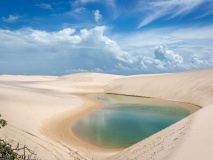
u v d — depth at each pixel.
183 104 42.03
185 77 56.88
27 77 117.31
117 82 69.56
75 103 36.53
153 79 62.84
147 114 32.22
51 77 124.19
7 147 6.38
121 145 19.44
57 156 14.05
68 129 23.02
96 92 62.88
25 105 26.64
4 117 19.48
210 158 7.39
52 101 32.94
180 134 11.37
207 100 39.31
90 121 27.17
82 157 15.47
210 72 54.78
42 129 20.75
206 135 9.66
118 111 34.28
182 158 7.84
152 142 13.56
